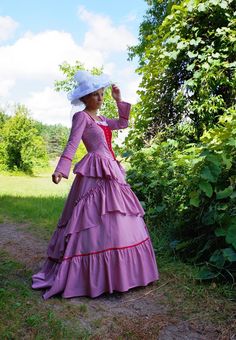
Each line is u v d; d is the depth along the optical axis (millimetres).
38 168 20828
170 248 3482
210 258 2924
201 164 3145
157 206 4148
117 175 2879
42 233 4742
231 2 4668
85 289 2662
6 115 21547
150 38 5363
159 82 5207
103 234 2699
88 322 2305
